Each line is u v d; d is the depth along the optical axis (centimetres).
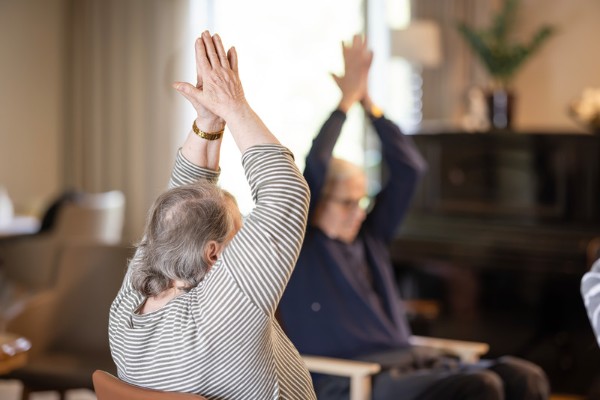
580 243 513
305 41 753
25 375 379
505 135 538
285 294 334
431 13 670
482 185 544
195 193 190
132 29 798
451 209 550
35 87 814
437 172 554
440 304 550
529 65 659
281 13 759
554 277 514
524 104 661
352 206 339
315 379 330
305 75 755
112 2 804
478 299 547
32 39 810
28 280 641
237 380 179
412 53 618
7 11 794
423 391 311
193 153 204
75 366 384
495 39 592
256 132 178
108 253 422
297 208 173
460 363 340
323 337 331
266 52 764
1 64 792
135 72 798
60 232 644
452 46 664
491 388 303
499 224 536
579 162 522
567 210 524
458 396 304
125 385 185
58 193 828
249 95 768
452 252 537
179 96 785
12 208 784
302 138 760
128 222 803
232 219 191
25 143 809
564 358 532
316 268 334
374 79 716
